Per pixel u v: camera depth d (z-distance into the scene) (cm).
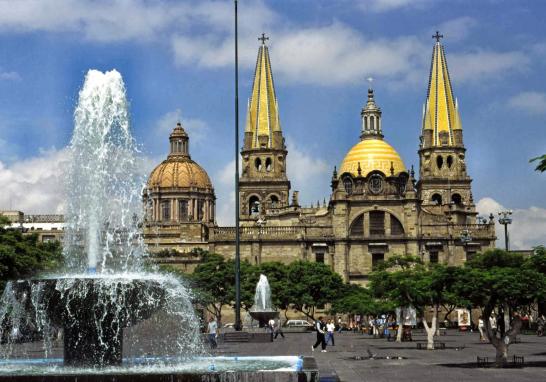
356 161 19462
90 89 3388
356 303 11581
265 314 9969
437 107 19800
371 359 5181
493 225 17475
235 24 7631
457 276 4491
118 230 3409
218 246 17488
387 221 17600
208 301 13375
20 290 2933
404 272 8019
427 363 4719
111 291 2880
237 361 3434
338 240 17450
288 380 2466
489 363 4503
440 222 17562
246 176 19975
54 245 9488
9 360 3309
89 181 3347
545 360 4847
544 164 3812
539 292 4234
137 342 4809
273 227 17575
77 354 2942
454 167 19588
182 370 2753
